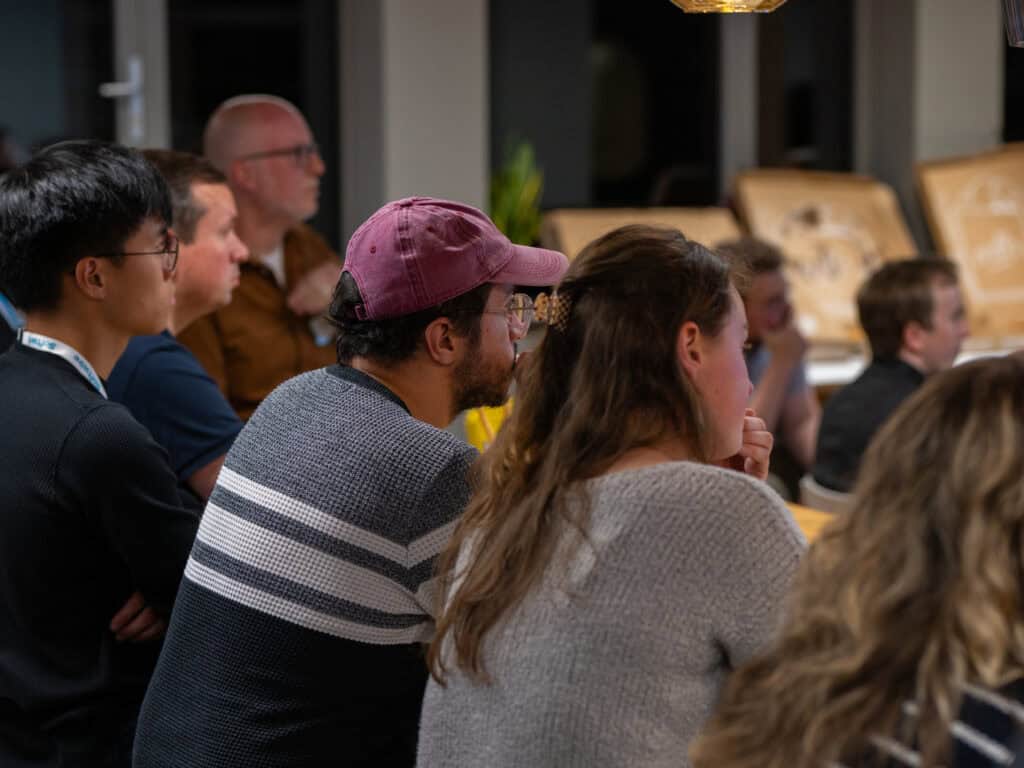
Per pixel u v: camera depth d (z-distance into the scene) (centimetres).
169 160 313
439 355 213
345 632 199
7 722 239
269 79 643
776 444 501
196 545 212
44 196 243
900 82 736
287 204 410
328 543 199
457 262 210
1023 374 138
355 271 213
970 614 126
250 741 200
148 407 292
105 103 613
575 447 178
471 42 630
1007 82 762
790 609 145
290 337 405
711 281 183
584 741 164
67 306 247
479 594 175
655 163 732
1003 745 122
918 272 434
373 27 617
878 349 442
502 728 170
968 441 134
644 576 167
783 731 133
